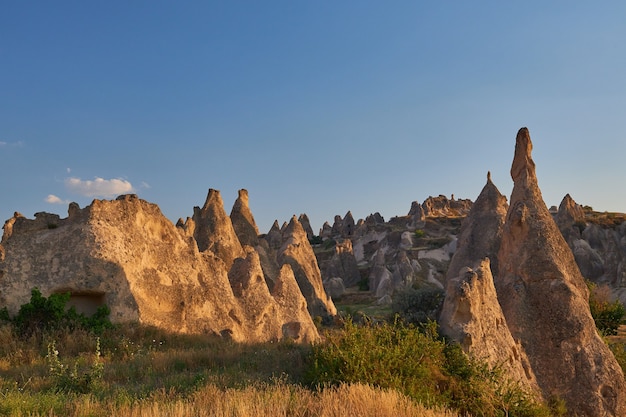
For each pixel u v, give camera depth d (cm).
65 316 1602
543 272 1831
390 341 1192
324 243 9694
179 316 1934
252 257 2609
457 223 8712
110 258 1805
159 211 2153
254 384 977
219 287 2217
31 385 989
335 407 808
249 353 1388
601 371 1678
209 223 3625
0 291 1691
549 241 1891
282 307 2680
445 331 1513
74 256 1778
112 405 809
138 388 980
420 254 7138
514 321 1780
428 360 1205
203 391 895
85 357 1309
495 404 1225
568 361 1697
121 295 1783
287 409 816
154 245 2038
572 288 1795
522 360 1655
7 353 1323
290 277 2850
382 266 6656
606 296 3831
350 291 6675
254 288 2470
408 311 1991
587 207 9256
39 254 1784
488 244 3303
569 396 1658
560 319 1755
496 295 1798
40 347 1414
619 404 1648
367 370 1057
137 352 1396
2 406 773
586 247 6144
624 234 6619
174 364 1219
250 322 2333
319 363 1105
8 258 1755
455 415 938
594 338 1747
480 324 1521
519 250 1911
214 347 1557
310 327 2730
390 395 909
